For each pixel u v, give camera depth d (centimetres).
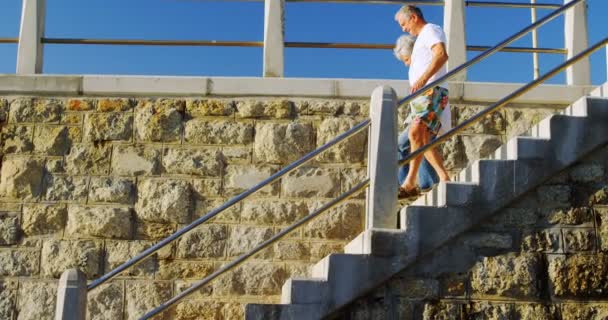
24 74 727
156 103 721
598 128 564
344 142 713
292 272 679
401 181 660
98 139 711
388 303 527
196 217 694
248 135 715
